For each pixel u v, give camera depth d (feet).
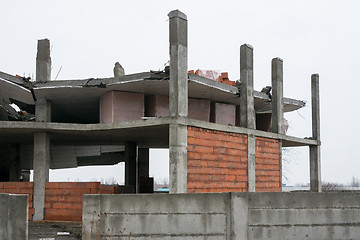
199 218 23.84
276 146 60.54
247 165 52.47
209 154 46.11
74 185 49.11
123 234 23.93
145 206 23.98
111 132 54.08
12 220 23.62
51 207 49.73
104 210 24.12
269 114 78.07
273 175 58.80
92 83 52.03
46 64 60.34
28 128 49.96
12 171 68.95
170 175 41.37
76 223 45.98
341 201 25.11
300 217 24.47
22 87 52.08
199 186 43.98
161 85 51.47
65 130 51.44
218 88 54.03
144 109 57.26
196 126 44.37
